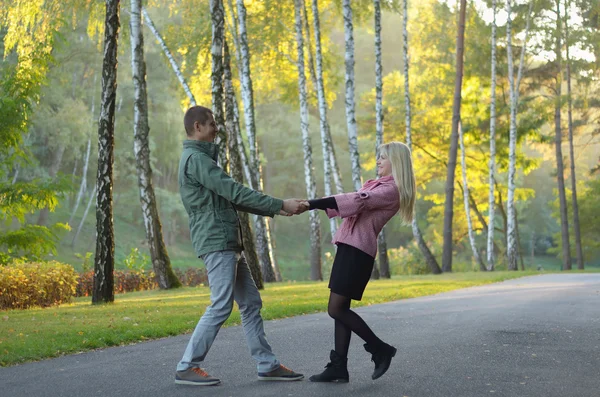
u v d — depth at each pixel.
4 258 18.58
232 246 5.46
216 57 17.09
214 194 5.44
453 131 33.41
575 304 12.73
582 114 44.22
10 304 14.02
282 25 29.89
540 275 28.70
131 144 55.97
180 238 66.69
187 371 5.38
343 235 5.47
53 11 18.92
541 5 36.44
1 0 18.42
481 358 6.59
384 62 75.94
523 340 7.87
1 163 18.92
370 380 5.52
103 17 21.19
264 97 37.12
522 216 81.25
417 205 69.81
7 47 18.81
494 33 35.44
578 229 45.69
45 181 18.73
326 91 32.94
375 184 5.55
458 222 49.50
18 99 18.17
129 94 55.94
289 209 5.32
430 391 5.07
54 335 8.38
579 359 6.54
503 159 42.34
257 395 4.95
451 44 37.69
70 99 47.53
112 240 14.74
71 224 54.44
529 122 39.41
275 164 75.12
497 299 14.20
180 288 20.97
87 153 50.34
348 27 25.30
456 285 20.34
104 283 14.57
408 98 32.47
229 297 5.41
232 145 19.61
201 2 28.33
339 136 73.06
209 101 31.53
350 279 5.39
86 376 5.86
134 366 6.34
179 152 58.81
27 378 5.83
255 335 5.58
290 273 63.50
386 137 42.53
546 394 4.99
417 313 11.32
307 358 6.73
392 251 44.59
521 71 36.75
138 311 11.96
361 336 5.39
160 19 29.92
